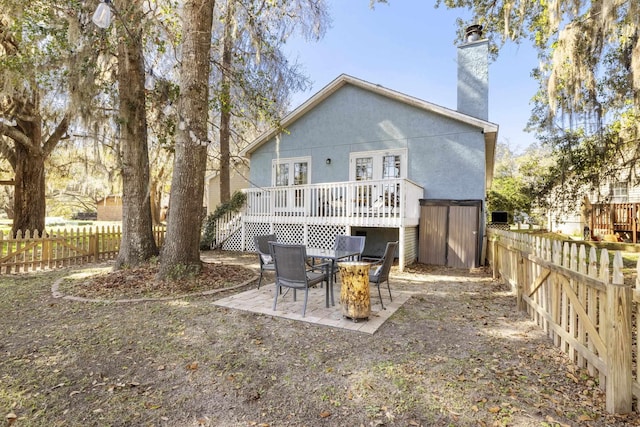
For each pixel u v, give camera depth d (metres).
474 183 9.35
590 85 7.66
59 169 14.28
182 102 6.13
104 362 3.07
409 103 10.14
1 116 9.24
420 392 2.61
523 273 4.76
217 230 12.12
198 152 6.25
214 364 3.05
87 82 6.24
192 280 5.96
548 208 12.73
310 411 2.37
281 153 12.34
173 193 6.19
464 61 10.02
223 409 2.39
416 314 4.62
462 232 9.10
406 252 8.89
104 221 29.70
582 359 2.96
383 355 3.27
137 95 7.05
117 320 4.20
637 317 2.33
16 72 6.48
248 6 8.87
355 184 9.19
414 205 9.38
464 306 5.06
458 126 9.59
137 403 2.44
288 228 10.50
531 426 2.20
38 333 3.75
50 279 6.54
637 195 14.46
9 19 7.12
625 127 10.66
